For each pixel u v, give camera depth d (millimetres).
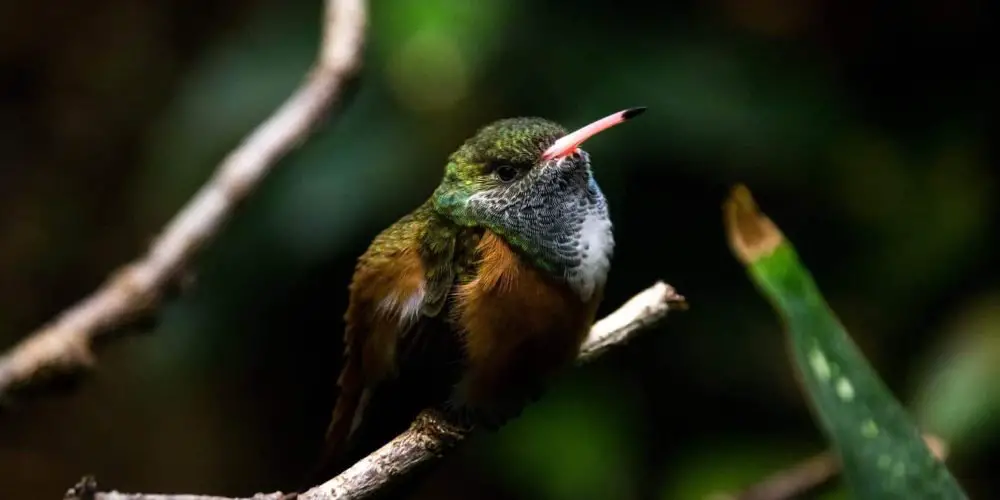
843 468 1437
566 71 1598
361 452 1483
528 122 1498
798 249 1646
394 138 1591
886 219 1640
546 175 1485
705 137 1604
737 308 1639
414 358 1479
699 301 1638
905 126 1648
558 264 1480
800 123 1622
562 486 1626
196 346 1648
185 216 1516
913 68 1650
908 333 1646
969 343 1600
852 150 1634
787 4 1634
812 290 1443
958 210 1635
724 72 1611
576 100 1598
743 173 1616
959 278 1636
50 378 1503
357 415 1485
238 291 1629
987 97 1645
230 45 1623
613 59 1603
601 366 1637
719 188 1619
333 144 1591
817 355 1440
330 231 1595
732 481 1629
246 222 1597
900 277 1641
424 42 1576
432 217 1489
